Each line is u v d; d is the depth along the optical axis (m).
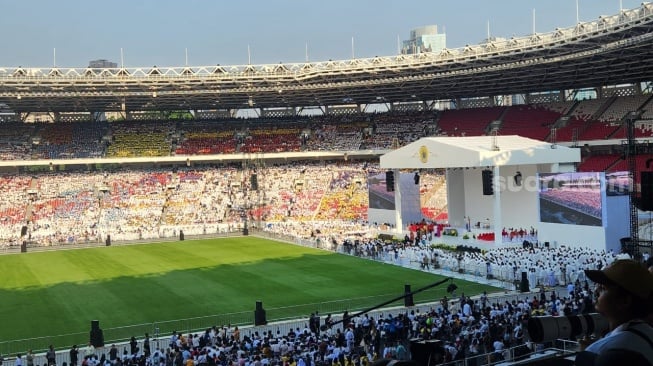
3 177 107.44
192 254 77.31
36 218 98.94
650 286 5.16
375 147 116.88
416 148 78.00
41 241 89.25
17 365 34.78
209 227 98.69
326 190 111.31
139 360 32.78
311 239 83.12
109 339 40.84
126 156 113.50
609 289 5.26
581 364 5.03
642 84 106.12
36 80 98.06
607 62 88.06
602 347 5.00
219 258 73.44
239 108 127.44
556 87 108.50
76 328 43.72
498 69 93.00
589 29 77.56
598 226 60.84
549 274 51.72
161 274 63.56
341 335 34.25
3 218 97.75
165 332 42.16
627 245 52.03
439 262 62.44
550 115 108.50
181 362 31.97
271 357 30.86
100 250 83.31
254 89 108.06
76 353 35.34
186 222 101.75
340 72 100.50
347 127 123.94
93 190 107.44
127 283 59.12
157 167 118.19
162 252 79.81
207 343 36.19
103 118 129.25
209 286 56.72
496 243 69.44
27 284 59.91
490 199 82.38
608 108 103.00
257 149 118.56
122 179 111.12
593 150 100.00
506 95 121.12
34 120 127.06
